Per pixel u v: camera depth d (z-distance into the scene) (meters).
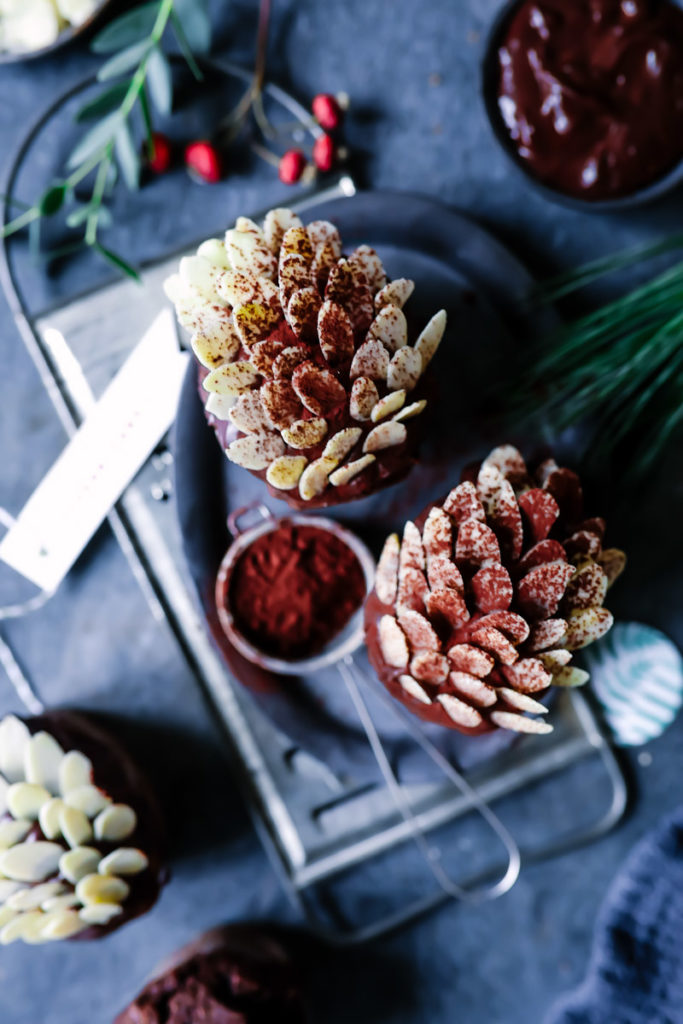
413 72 0.50
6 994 0.52
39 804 0.46
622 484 0.48
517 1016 0.52
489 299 0.47
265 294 0.39
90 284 0.49
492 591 0.40
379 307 0.40
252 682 0.47
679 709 0.50
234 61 0.50
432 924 0.52
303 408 0.40
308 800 0.49
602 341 0.44
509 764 0.50
